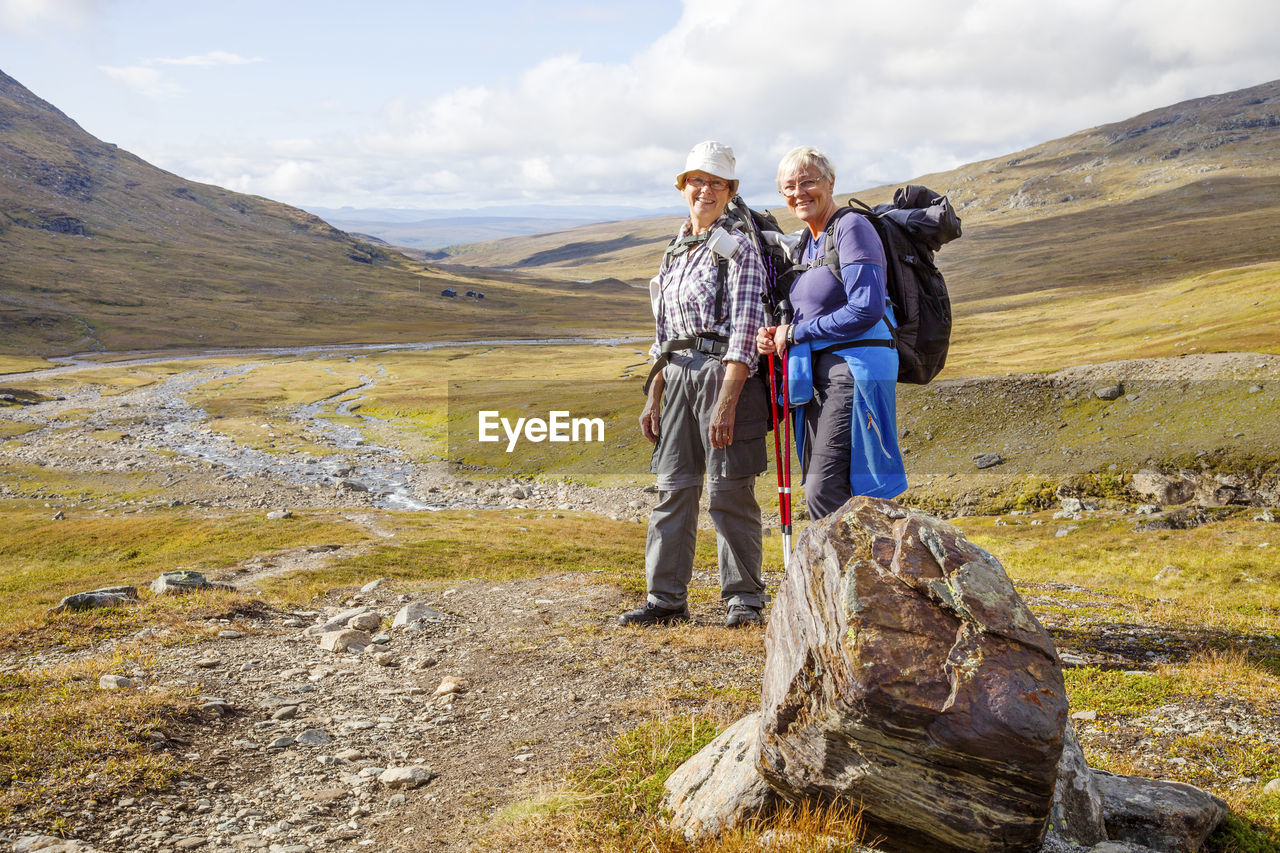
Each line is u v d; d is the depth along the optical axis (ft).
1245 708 18.60
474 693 22.76
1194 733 17.42
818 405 17.28
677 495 26.45
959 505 140.36
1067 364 203.10
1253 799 13.96
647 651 23.89
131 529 129.08
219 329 621.31
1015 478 142.51
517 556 96.43
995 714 8.77
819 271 17.25
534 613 32.55
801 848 9.94
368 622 32.55
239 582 72.79
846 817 10.19
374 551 94.68
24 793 15.12
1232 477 122.01
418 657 27.50
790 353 17.60
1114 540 104.37
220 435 257.75
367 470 212.43
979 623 9.49
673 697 19.70
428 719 21.01
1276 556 85.46
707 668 22.07
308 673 25.82
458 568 86.89
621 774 15.02
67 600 36.58
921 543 10.54
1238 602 66.90
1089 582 85.92
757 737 11.49
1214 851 12.12
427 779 16.89
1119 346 241.35
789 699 10.41
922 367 17.70
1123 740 17.52
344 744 19.19
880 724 9.12
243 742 19.15
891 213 17.35
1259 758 15.90
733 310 20.95
